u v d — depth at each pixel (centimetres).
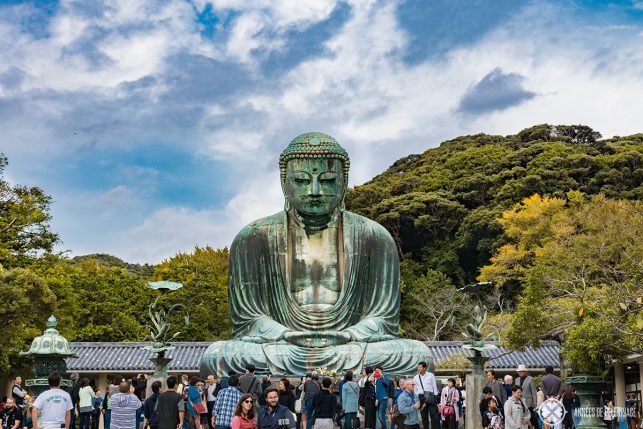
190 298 5169
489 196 6456
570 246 4006
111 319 4938
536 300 3284
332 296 2717
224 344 2556
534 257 5297
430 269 5947
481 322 2458
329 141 2727
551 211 5381
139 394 2277
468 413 2242
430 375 1984
